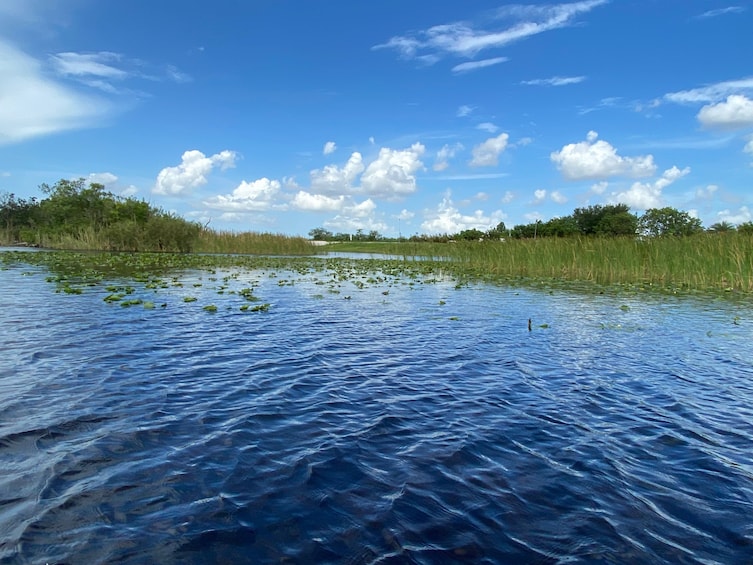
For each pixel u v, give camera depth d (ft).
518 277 75.77
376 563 10.12
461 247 109.19
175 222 133.49
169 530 10.98
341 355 26.53
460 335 32.35
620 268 71.87
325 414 18.10
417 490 12.98
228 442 15.42
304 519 11.55
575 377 23.49
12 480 12.74
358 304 45.21
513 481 13.64
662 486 13.61
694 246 68.44
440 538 11.02
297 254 150.00
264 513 11.75
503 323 36.78
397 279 71.36
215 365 23.73
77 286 50.83
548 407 19.47
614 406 19.74
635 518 12.06
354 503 12.28
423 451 15.30
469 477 13.78
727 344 30.53
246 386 20.81
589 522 11.82
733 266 61.98
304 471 13.79
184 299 43.57
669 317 39.93
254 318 36.24
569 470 14.37
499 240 96.27
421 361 25.80
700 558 10.63
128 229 130.52
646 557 10.62
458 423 17.63
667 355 27.78
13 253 107.76
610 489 13.35
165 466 13.78
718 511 12.45
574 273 75.66
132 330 30.53
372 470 13.98
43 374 21.31
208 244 142.51
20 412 17.12
